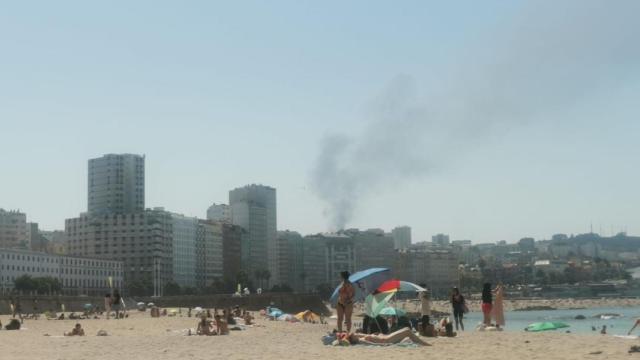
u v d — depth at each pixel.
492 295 51.09
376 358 28.64
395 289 40.78
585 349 30.31
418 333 42.06
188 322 79.56
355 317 133.00
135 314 120.00
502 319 50.38
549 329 54.19
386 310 42.69
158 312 108.75
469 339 38.38
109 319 91.69
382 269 41.22
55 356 33.44
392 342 34.84
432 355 29.19
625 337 38.41
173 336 49.97
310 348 34.41
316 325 72.75
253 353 32.59
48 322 85.81
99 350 36.81
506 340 36.84
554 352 29.38
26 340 47.75
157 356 32.25
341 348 33.66
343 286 37.25
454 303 50.28
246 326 66.19
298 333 52.62
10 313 149.25
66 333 55.09
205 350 35.28
